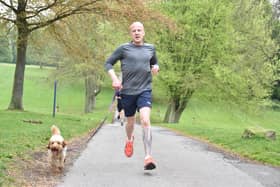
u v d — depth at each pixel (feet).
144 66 22.53
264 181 22.13
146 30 72.95
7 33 79.10
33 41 83.05
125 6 68.49
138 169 24.32
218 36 102.01
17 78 75.25
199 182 21.22
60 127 50.37
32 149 30.35
